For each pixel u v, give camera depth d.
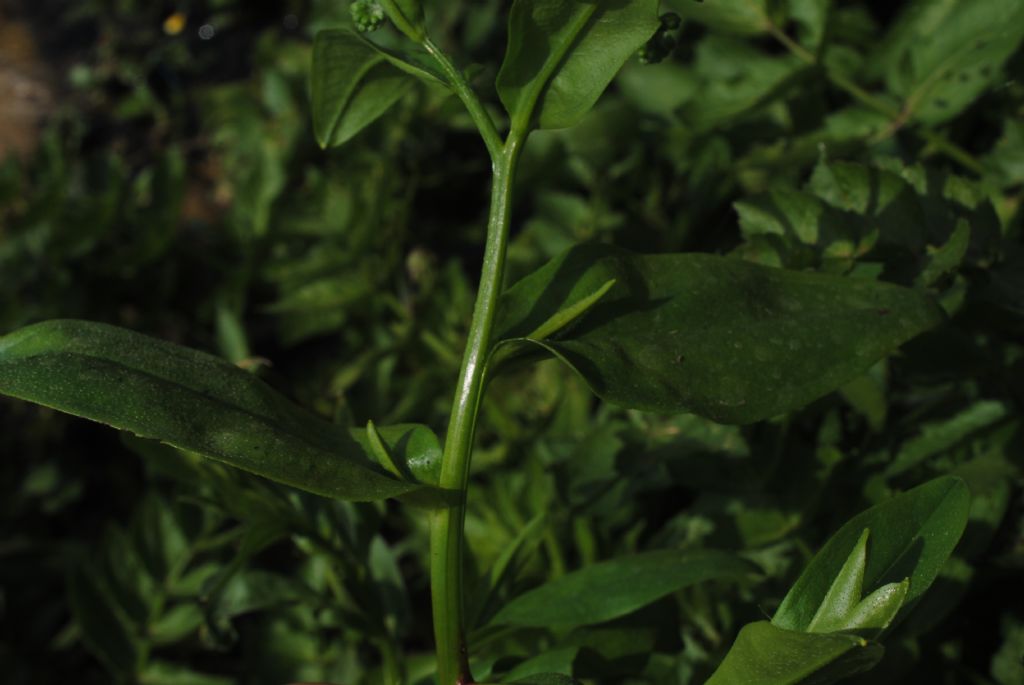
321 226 0.63
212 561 0.55
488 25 0.70
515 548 0.40
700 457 0.44
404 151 0.69
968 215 0.41
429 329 0.61
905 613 0.34
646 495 0.49
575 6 0.34
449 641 0.35
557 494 0.45
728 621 0.43
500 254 0.34
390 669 0.42
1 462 0.72
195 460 0.41
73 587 0.52
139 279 0.74
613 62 0.34
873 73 0.48
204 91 0.89
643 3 0.34
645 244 0.57
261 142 0.76
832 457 0.43
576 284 0.36
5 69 1.01
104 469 0.72
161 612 0.52
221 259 0.77
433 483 0.35
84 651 0.64
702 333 0.36
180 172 0.73
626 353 0.35
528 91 0.34
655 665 0.42
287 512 0.42
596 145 0.58
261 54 0.82
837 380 0.36
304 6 0.96
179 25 1.00
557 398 0.54
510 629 0.39
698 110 0.47
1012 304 0.41
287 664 0.51
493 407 0.52
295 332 0.64
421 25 0.35
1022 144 0.46
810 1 0.46
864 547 0.33
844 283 0.37
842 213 0.40
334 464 0.34
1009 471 0.42
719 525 0.44
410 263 0.62
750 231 0.40
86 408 0.34
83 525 0.71
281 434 0.34
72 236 0.72
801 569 0.43
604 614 0.39
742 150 0.51
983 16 0.45
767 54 0.50
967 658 0.45
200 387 0.34
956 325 0.42
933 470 0.43
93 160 0.80
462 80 0.35
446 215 0.73
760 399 0.35
